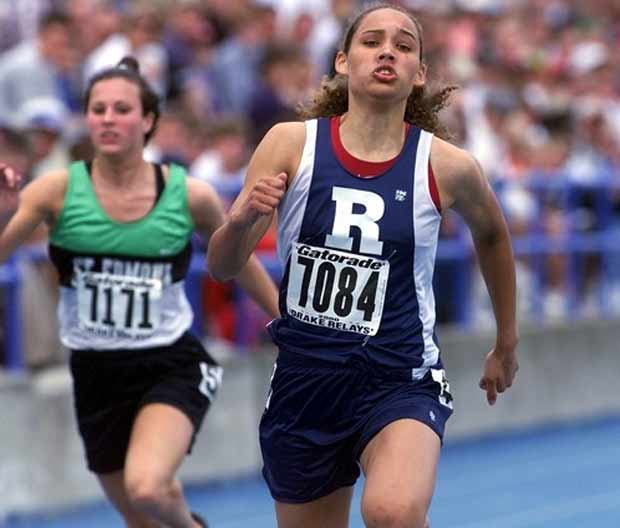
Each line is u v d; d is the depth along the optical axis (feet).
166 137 90.63
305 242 43.01
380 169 42.63
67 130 87.76
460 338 98.58
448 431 99.04
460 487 88.69
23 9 109.50
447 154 43.29
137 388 54.80
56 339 77.66
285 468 44.55
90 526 75.51
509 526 79.97
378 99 42.11
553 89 132.98
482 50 131.54
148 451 51.80
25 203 53.52
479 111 112.98
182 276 55.11
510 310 47.14
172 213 54.34
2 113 92.73
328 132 43.01
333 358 43.06
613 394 111.75
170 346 54.85
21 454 75.72
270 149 43.04
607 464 95.96
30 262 76.23
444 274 97.66
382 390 43.32
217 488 85.46
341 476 44.47
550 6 159.94
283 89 104.83
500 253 46.42
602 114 125.90
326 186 42.57
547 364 106.11
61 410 77.51
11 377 75.00
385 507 39.99
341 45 44.62
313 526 45.52
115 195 54.03
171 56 105.50
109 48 100.58
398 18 42.78
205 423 84.94
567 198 104.73
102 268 54.08
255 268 54.24
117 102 53.47
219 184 83.20
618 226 112.27
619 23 168.45
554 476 92.07
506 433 103.50
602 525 80.64
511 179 100.89
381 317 43.01
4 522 75.00
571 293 107.65
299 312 43.47
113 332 54.34
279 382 44.19
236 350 86.69
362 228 42.45
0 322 76.23
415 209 42.65
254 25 110.42
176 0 116.98
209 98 105.19
